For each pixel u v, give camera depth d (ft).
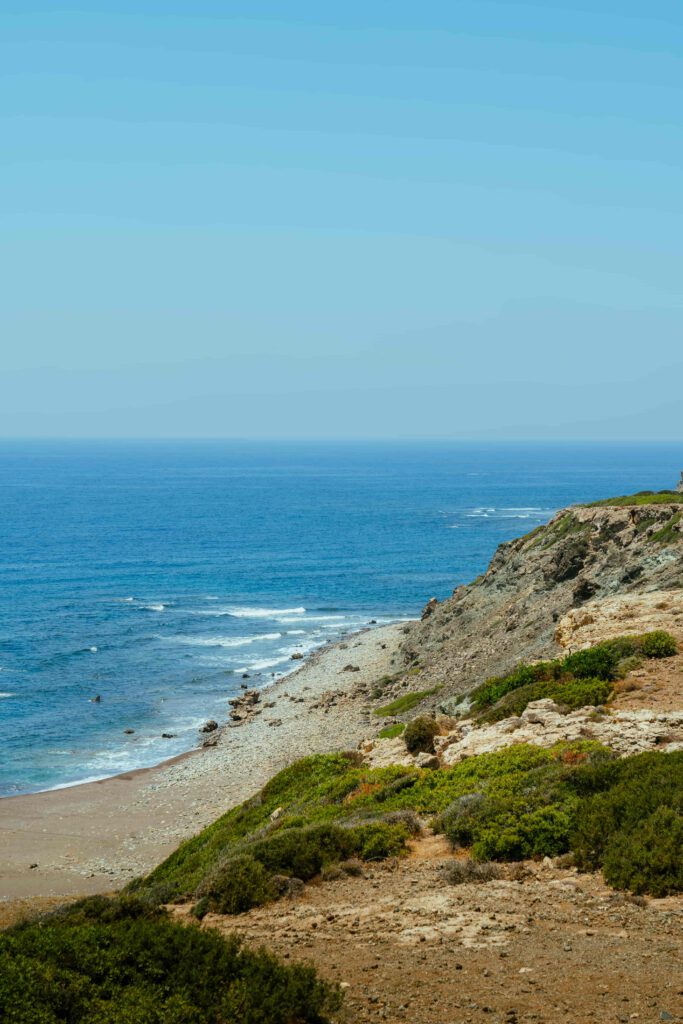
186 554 621.72
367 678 290.97
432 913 54.13
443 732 110.93
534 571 276.82
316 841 69.67
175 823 179.63
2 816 186.70
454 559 599.16
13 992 38.27
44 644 352.90
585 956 44.91
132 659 333.83
